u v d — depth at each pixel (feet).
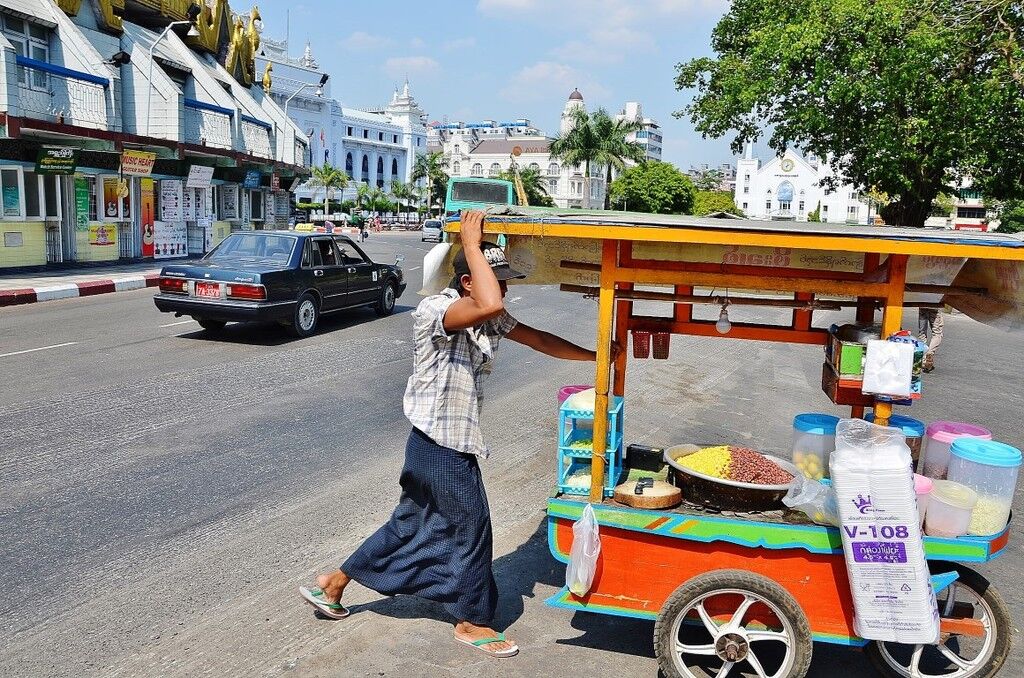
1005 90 58.80
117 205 71.87
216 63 105.29
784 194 385.70
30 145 59.41
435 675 10.75
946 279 12.21
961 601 11.26
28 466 18.07
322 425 22.31
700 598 10.12
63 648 11.11
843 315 47.44
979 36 60.90
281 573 13.55
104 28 80.18
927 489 10.22
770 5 72.38
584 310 51.67
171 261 77.00
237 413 23.21
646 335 13.50
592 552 10.48
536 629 12.14
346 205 268.82
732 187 589.73
